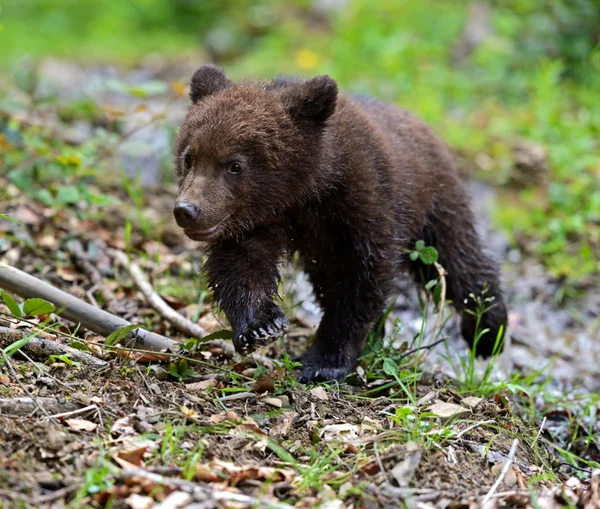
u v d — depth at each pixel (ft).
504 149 64.23
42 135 49.29
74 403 27.14
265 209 32.55
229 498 23.02
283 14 101.50
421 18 86.12
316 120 32.91
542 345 47.91
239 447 26.71
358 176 33.83
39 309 29.35
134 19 119.14
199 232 30.96
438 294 37.24
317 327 39.47
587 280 53.31
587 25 79.51
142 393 28.60
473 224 41.70
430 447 27.68
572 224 56.34
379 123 37.55
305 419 29.48
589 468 33.99
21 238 41.96
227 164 31.53
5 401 26.13
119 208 49.37
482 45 79.82
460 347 45.75
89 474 22.88
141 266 43.21
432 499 24.75
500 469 27.86
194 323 37.45
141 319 37.45
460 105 72.64
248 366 33.50
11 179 43.21
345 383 34.12
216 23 112.06
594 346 48.29
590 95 72.74
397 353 36.11
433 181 39.50
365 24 86.53
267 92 33.30
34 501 22.29
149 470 23.99
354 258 34.60
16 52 99.09
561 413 38.70
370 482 25.22
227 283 31.71
